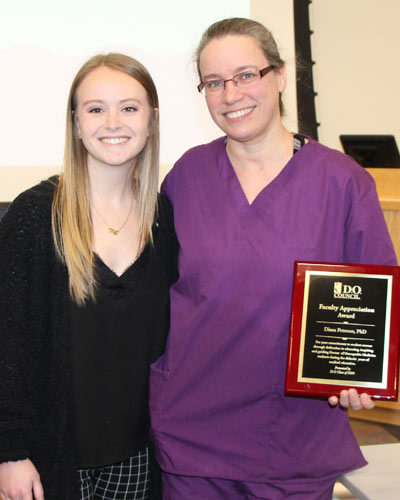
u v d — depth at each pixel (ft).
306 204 4.18
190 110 7.74
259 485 4.19
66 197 4.12
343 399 3.93
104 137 4.11
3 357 3.87
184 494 4.31
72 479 4.05
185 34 7.70
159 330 4.42
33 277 3.97
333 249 4.17
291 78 7.95
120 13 7.55
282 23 7.91
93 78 4.12
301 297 4.02
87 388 4.11
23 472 3.91
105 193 4.35
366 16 10.78
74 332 4.06
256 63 4.10
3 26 7.27
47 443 4.05
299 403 4.16
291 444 4.17
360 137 7.07
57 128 7.41
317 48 10.80
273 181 4.25
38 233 3.99
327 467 4.20
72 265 3.98
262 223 4.21
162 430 4.30
